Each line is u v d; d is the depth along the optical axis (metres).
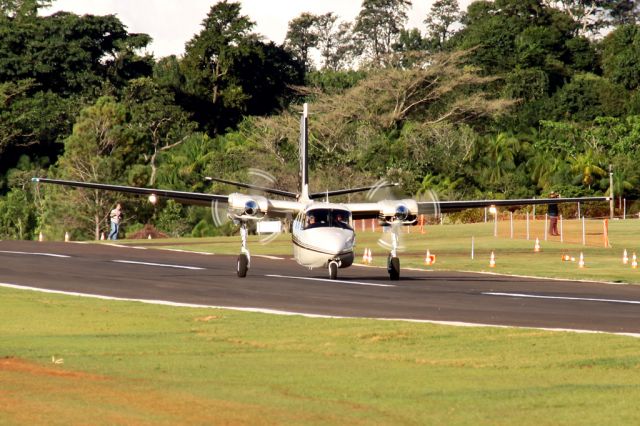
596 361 51.66
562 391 44.12
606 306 76.75
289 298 81.44
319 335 60.31
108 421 37.25
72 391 42.53
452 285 96.19
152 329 63.00
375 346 56.41
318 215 99.75
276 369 48.91
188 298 81.19
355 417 38.78
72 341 57.62
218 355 53.09
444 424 38.16
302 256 99.00
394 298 82.00
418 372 48.47
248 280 98.44
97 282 94.06
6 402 40.16
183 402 40.72
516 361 51.72
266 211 100.19
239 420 37.88
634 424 38.69
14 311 71.88
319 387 44.41
